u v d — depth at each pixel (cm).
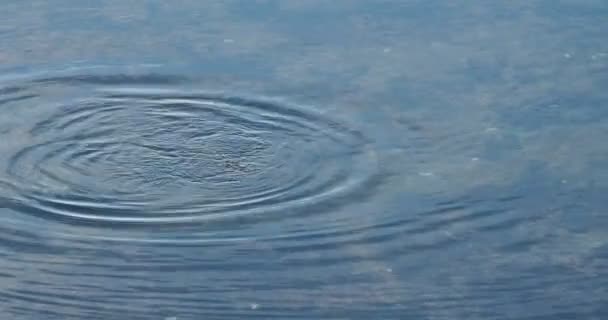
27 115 1742
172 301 1369
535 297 1382
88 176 1592
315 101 1775
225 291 1385
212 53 1903
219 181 1584
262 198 1546
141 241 1461
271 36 1948
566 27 1966
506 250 1460
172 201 1539
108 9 2028
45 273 1409
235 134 1700
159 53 1903
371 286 1396
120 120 1736
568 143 1667
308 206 1529
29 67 1864
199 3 2052
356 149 1658
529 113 1739
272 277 1407
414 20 1989
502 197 1552
